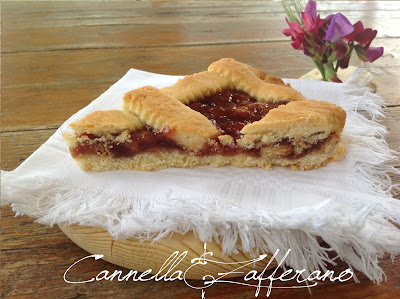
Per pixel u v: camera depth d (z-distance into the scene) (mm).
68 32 346
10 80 279
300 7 279
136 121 188
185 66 296
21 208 164
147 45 326
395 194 181
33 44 326
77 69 293
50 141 197
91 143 182
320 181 182
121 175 184
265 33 345
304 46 252
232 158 190
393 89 264
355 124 215
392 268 157
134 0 410
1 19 368
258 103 206
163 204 161
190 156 189
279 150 187
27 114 244
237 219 151
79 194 173
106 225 157
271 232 153
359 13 376
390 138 217
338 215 153
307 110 188
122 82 245
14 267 158
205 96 208
